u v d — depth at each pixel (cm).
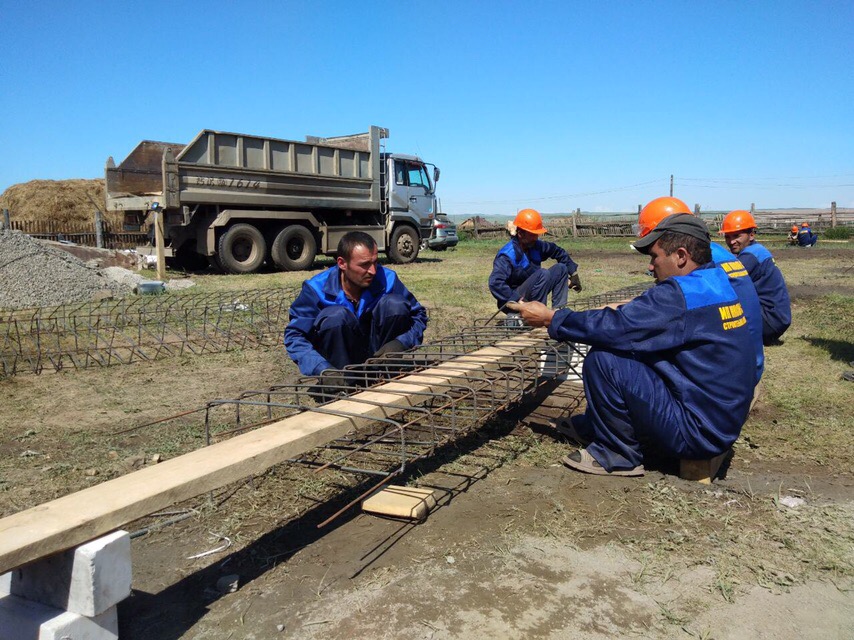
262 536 275
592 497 307
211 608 224
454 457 359
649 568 245
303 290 402
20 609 191
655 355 307
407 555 257
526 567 246
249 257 1467
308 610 222
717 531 272
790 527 276
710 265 309
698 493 311
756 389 430
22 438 402
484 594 229
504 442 384
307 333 399
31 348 686
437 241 2377
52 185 2938
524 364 382
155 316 852
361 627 212
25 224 2330
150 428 420
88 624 187
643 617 216
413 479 330
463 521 284
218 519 291
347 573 245
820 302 1023
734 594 228
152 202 1326
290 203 1490
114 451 375
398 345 405
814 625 211
